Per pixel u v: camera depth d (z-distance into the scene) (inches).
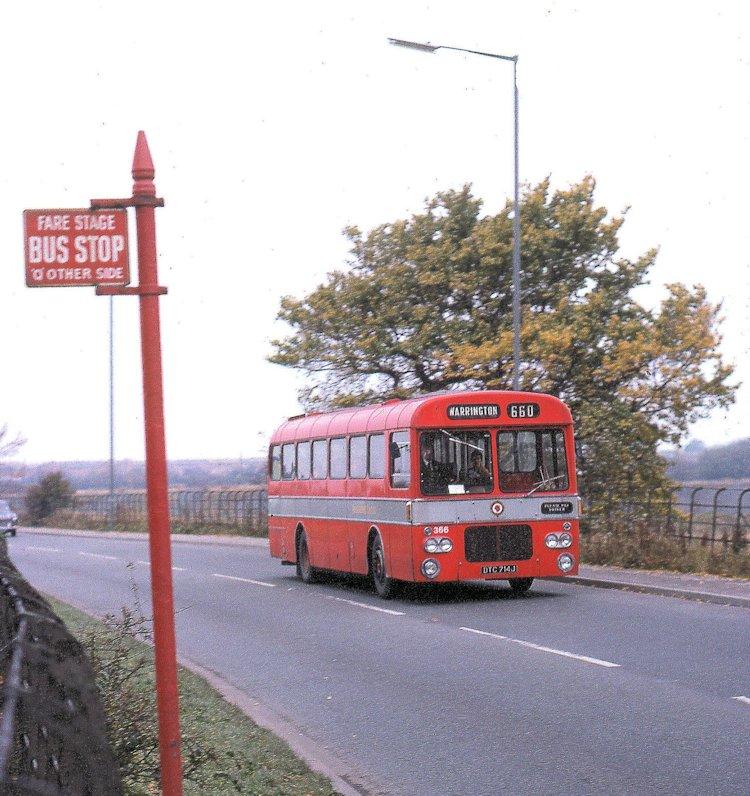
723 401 1353.3
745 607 700.0
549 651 554.9
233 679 520.4
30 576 1188.5
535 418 804.0
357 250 1541.6
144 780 277.0
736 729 372.8
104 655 411.8
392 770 342.0
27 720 133.5
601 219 1494.8
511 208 1509.6
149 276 199.9
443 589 909.8
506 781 323.3
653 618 661.9
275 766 336.8
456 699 446.6
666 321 1386.6
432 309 1489.9
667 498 1248.2
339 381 1507.1
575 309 1386.6
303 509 1019.3
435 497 786.8
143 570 1266.0
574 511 807.7
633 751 348.5
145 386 200.1
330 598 866.1
